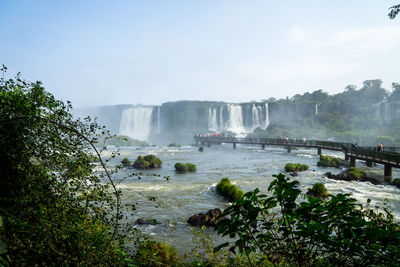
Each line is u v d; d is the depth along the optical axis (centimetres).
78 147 291
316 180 1964
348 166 2744
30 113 244
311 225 194
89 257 270
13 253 212
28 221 230
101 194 323
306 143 4094
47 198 257
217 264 449
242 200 224
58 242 243
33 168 241
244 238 219
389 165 2039
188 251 762
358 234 186
